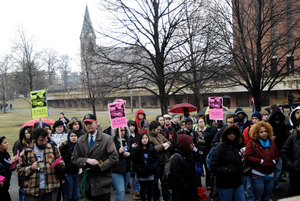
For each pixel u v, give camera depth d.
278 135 7.07
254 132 5.09
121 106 5.89
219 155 4.71
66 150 6.16
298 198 2.71
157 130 6.78
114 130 6.21
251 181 5.16
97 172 4.66
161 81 12.25
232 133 4.70
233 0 13.48
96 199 4.87
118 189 5.68
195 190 4.66
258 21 13.44
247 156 5.11
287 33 12.84
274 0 13.61
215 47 12.72
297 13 13.38
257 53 13.12
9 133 19.98
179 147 4.66
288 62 13.60
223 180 4.71
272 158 5.10
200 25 12.47
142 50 12.76
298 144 5.08
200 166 7.58
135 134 7.02
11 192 7.95
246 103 41.91
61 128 7.32
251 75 13.13
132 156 5.85
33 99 7.09
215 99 6.87
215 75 12.55
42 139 4.94
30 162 4.84
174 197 4.61
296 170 5.00
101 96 15.52
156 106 51.56
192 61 12.93
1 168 5.44
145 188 6.11
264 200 5.24
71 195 6.22
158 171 6.46
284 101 36.84
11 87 50.53
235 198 4.76
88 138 4.96
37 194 4.83
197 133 7.57
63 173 5.75
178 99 50.34
